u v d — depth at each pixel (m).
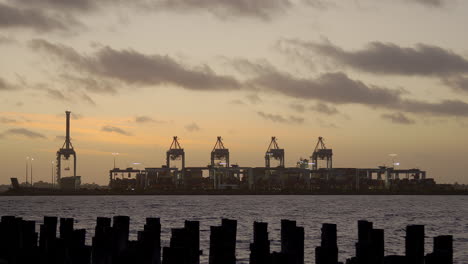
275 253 27.34
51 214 175.12
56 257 34.19
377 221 139.88
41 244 40.28
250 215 170.38
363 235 32.97
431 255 26.50
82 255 32.56
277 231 96.75
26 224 38.91
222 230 31.62
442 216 167.25
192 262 33.84
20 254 33.47
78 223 118.38
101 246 34.28
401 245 76.00
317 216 164.12
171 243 32.78
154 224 34.69
